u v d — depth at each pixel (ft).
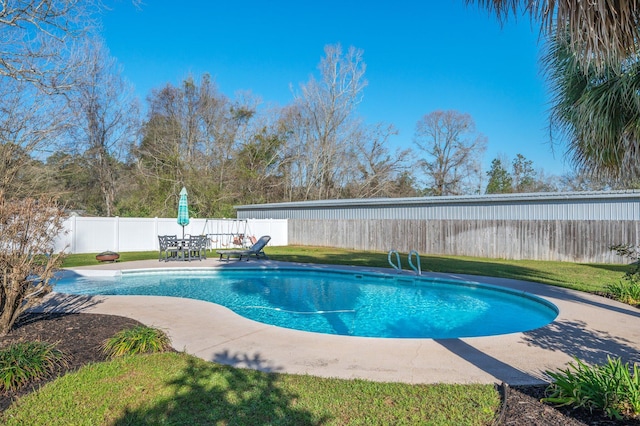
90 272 38.73
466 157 123.34
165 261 47.70
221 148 105.50
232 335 17.46
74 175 76.84
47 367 12.84
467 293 32.68
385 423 9.47
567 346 15.87
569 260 49.88
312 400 10.73
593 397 10.29
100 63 77.77
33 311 21.84
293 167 116.16
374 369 13.30
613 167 16.62
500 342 16.48
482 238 56.59
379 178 116.26
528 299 27.43
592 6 8.77
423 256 58.13
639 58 12.98
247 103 110.83
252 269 42.68
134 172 92.38
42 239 18.08
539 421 9.61
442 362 14.03
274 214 86.28
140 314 21.36
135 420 9.61
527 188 127.95
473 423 9.48
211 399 10.73
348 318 25.08
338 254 60.18
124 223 61.87
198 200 89.71
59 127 45.80
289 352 15.11
